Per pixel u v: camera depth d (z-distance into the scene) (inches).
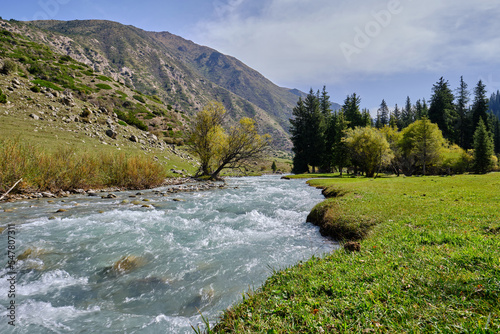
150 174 1024.2
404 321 111.7
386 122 4416.8
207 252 311.0
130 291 221.9
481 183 697.0
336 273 178.9
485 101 3240.7
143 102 3152.1
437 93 3243.1
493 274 138.7
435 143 2209.6
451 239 224.2
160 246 329.1
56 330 166.1
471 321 103.7
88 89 2714.1
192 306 196.2
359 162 2145.7
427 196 510.6
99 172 920.3
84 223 427.2
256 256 297.0
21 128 1111.6
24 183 690.2
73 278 245.1
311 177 2039.9
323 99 3811.5
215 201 701.9
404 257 193.6
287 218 522.3
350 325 114.2
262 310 140.6
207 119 1456.7
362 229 349.4
